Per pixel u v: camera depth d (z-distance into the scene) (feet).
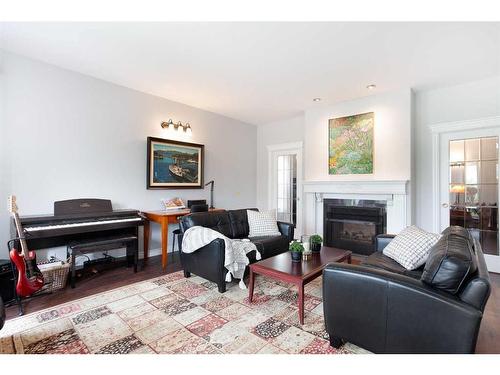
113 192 12.24
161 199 14.15
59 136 10.57
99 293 8.65
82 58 9.77
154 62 10.00
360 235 13.89
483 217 11.46
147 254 12.99
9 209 8.75
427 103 12.67
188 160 15.30
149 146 13.39
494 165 11.22
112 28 7.81
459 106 11.85
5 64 9.29
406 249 7.56
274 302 8.01
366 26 7.59
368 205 13.34
